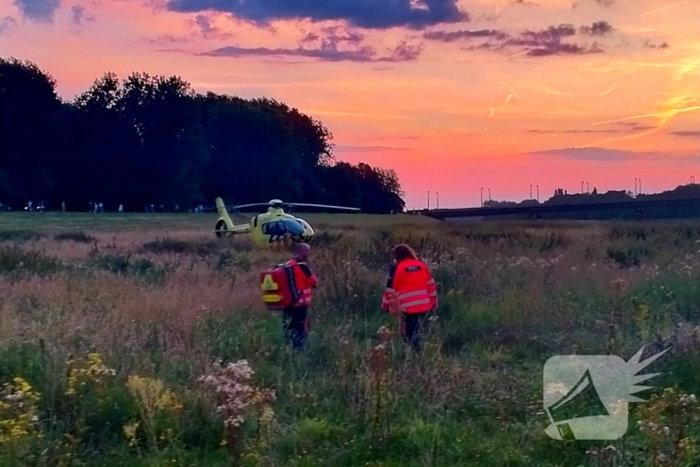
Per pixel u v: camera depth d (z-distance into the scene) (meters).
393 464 6.29
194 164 75.38
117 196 73.69
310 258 15.52
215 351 9.13
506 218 43.62
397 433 6.73
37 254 18.30
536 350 9.83
